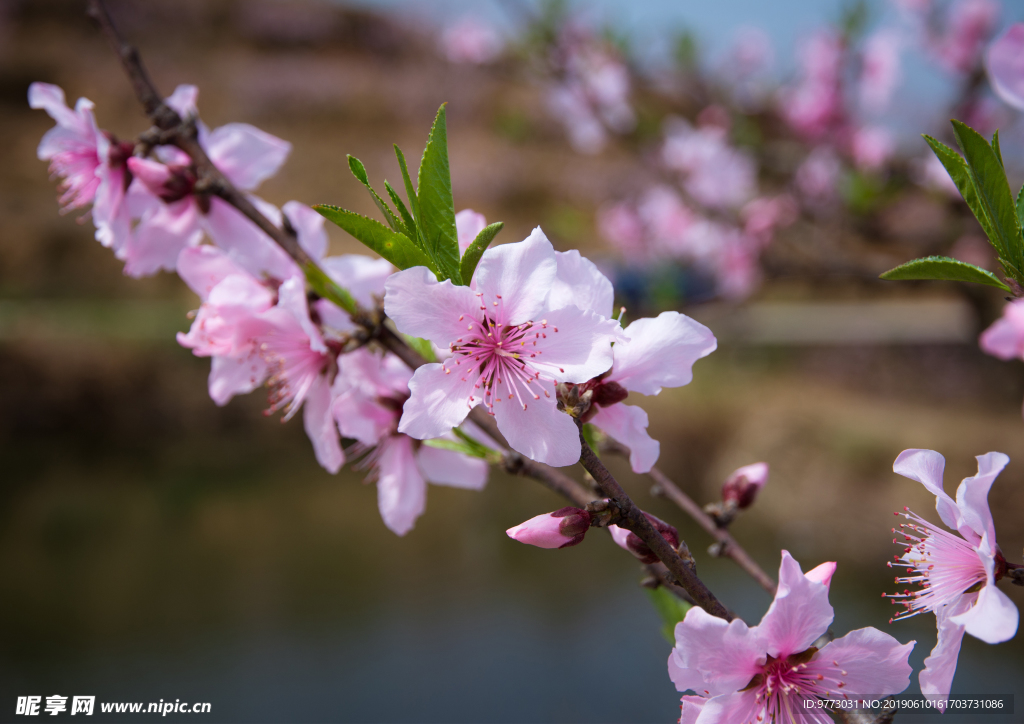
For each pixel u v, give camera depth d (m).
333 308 1.64
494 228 1.06
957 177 1.03
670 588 1.22
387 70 29.36
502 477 11.38
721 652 1.02
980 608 0.95
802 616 1.02
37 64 25.86
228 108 26.67
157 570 8.34
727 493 1.52
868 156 4.36
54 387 12.48
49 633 7.09
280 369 1.59
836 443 9.79
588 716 5.91
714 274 5.67
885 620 6.66
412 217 1.09
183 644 6.90
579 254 1.09
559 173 22.16
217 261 1.60
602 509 1.00
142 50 28.75
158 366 13.09
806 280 4.81
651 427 11.14
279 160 1.79
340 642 6.94
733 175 4.84
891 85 4.42
